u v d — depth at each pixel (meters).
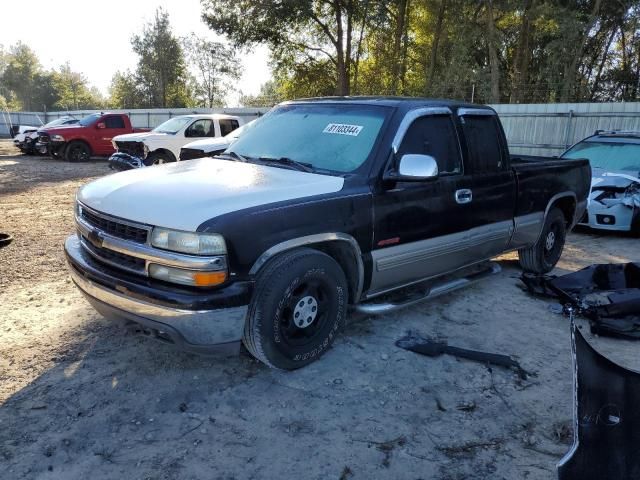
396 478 2.63
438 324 4.52
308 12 28.05
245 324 3.21
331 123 4.30
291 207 3.31
